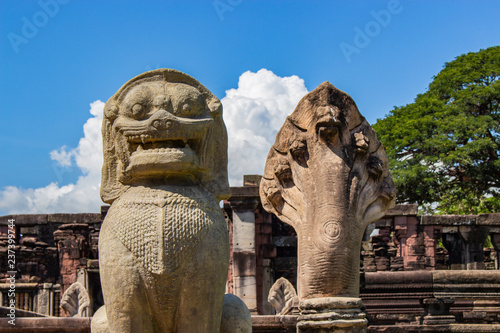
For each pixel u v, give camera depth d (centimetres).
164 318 425
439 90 2806
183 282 419
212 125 448
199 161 447
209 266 423
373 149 603
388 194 599
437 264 2131
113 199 464
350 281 563
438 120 2661
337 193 569
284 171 602
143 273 418
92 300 1936
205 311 423
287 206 603
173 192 434
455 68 2792
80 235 1939
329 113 576
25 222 2006
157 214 424
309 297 562
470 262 1967
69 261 1917
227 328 452
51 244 2027
